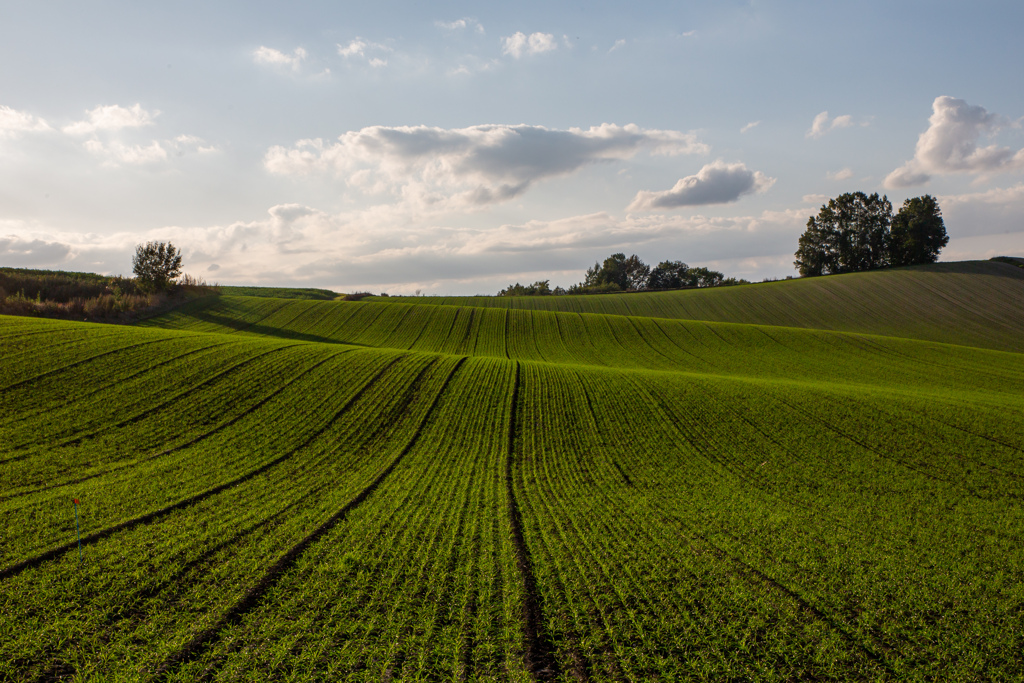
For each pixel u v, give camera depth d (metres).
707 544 13.18
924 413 27.09
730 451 21.98
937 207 100.56
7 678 7.50
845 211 107.38
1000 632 9.54
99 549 11.55
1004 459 21.05
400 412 25.86
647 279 158.62
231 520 13.53
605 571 11.40
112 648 8.29
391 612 9.55
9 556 11.02
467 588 10.48
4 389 23.09
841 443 22.92
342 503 15.17
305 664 8.05
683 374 37.12
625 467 20.09
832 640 9.15
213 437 21.12
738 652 8.77
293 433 22.28
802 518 15.21
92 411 22.23
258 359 31.69
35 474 16.22
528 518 14.65
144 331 35.41
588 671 8.19
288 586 10.38
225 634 8.76
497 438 23.22
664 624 9.45
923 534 14.19
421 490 16.73
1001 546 13.57
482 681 7.82
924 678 8.28
